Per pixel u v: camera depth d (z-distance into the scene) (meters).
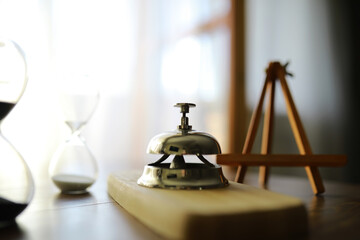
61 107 0.54
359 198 0.52
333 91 1.26
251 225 0.34
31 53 1.23
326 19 1.29
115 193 0.48
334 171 1.26
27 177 0.38
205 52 1.58
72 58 1.30
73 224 0.38
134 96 1.43
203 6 1.59
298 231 0.36
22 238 0.35
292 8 1.42
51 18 1.26
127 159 1.40
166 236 0.35
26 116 1.21
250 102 1.62
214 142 0.45
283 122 1.34
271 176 0.81
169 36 1.51
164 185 0.43
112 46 1.39
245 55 1.64
